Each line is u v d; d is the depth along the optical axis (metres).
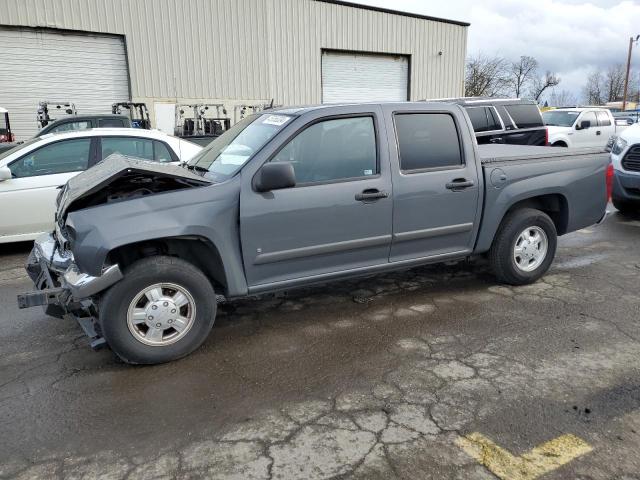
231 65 18.12
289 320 4.58
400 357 3.86
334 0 19.95
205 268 4.11
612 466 2.64
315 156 4.18
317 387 3.46
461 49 24.39
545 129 11.13
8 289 5.62
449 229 4.75
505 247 5.13
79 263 3.54
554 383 3.45
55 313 3.83
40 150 6.84
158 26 16.61
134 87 16.53
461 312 4.70
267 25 18.61
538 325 4.39
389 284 5.47
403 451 2.77
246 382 3.54
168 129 17.27
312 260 4.25
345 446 2.83
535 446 2.80
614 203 8.91
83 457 2.78
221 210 3.82
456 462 2.68
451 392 3.36
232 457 2.76
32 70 15.11
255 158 3.98
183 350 3.85
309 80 20.11
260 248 4.00
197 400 3.32
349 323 4.50
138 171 3.67
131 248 3.83
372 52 21.52
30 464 2.73
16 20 14.59
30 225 6.78
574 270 5.92
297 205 4.04
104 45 16.02
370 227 4.37
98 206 3.61
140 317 3.69
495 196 4.92
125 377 3.64
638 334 4.20
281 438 2.91
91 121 10.84
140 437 2.95
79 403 3.31
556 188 5.22
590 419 3.04
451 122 4.74
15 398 3.38
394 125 4.45
